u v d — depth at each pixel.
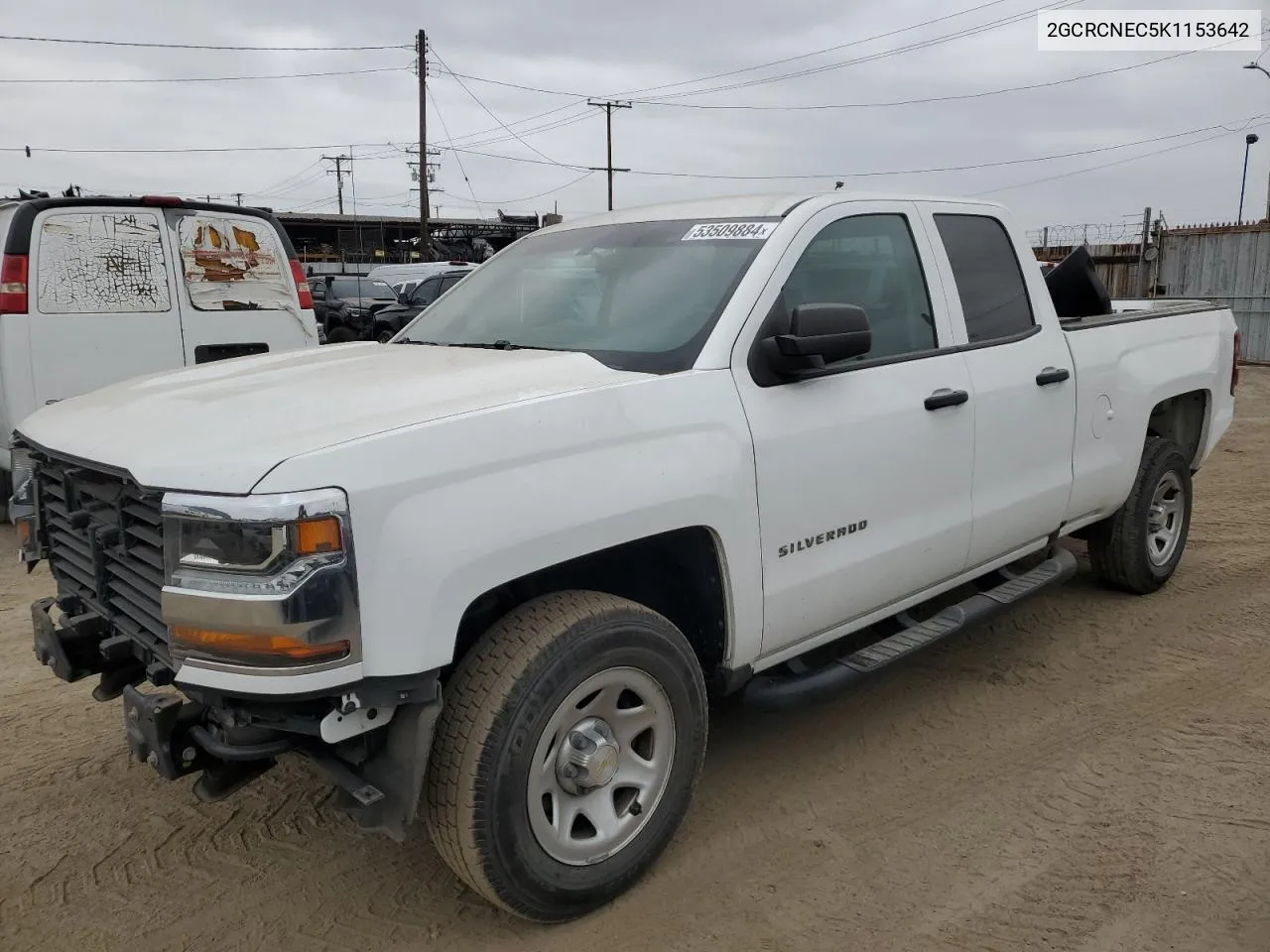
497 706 2.54
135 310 6.80
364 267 42.06
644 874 3.04
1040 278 4.56
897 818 3.39
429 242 41.16
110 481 2.69
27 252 6.35
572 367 3.06
